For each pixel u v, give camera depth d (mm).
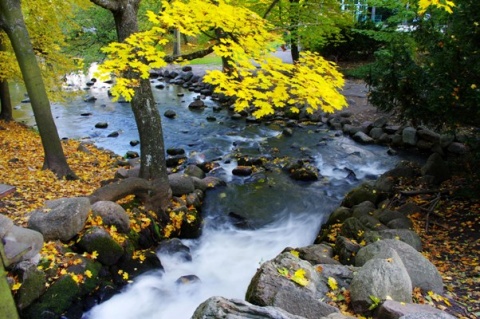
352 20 14172
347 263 5039
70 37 13383
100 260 5316
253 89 4695
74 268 4953
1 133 11414
